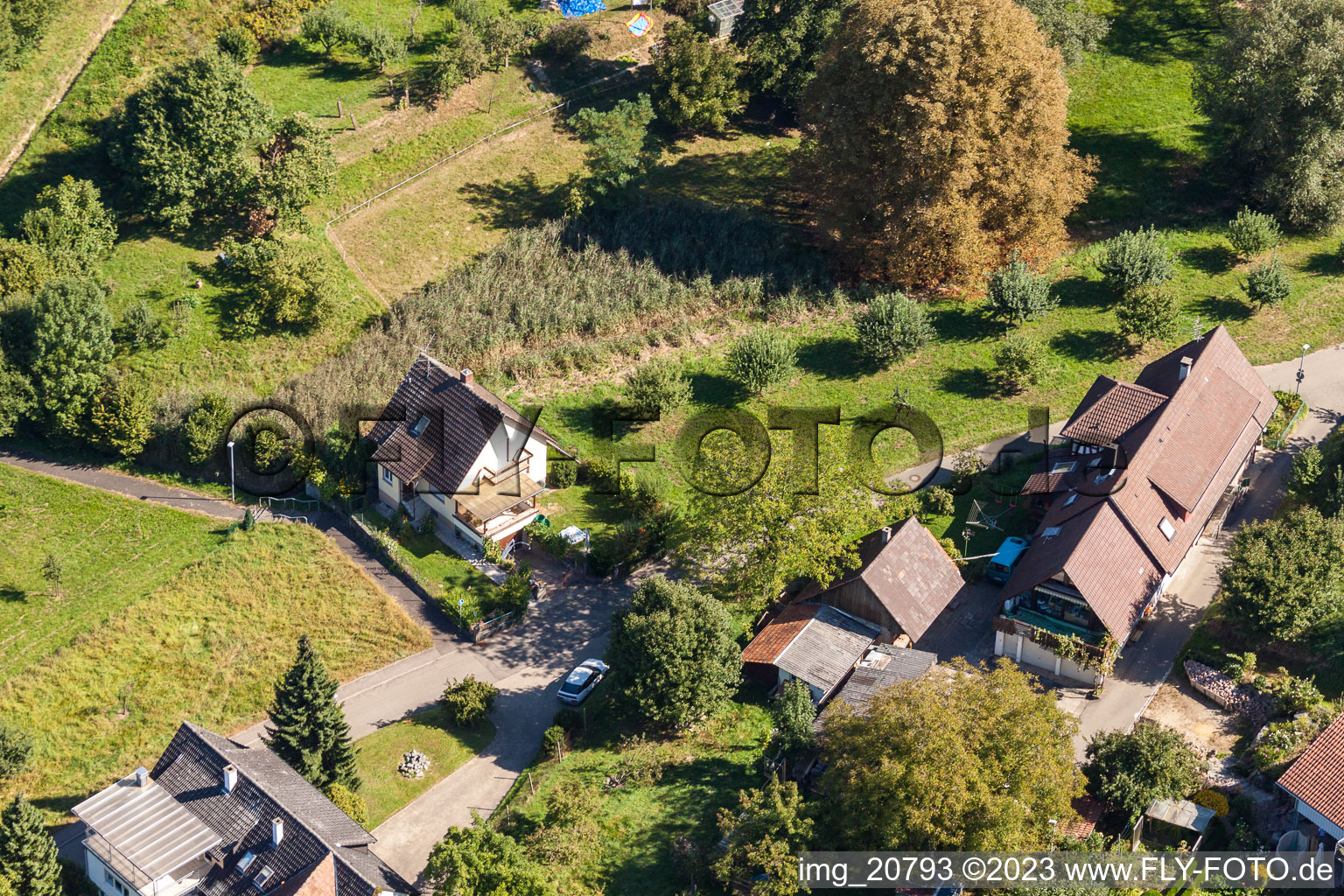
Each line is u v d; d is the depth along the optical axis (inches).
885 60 3097.9
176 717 2400.3
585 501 2864.2
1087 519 2400.3
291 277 3100.4
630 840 2069.4
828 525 2432.3
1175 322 3171.8
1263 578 2321.6
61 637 2511.1
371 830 2144.4
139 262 3235.7
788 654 2341.3
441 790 2228.1
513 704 2410.2
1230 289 3398.1
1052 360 3176.7
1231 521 2716.5
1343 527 2428.6
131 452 2906.0
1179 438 2573.8
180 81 3270.2
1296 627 2315.5
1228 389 2726.4
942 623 2524.6
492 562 2701.8
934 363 3193.9
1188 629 2469.2
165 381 3019.2
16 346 2952.8
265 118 3410.4
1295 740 2151.8
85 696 2417.6
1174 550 2476.6
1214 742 2229.3
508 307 3277.6
